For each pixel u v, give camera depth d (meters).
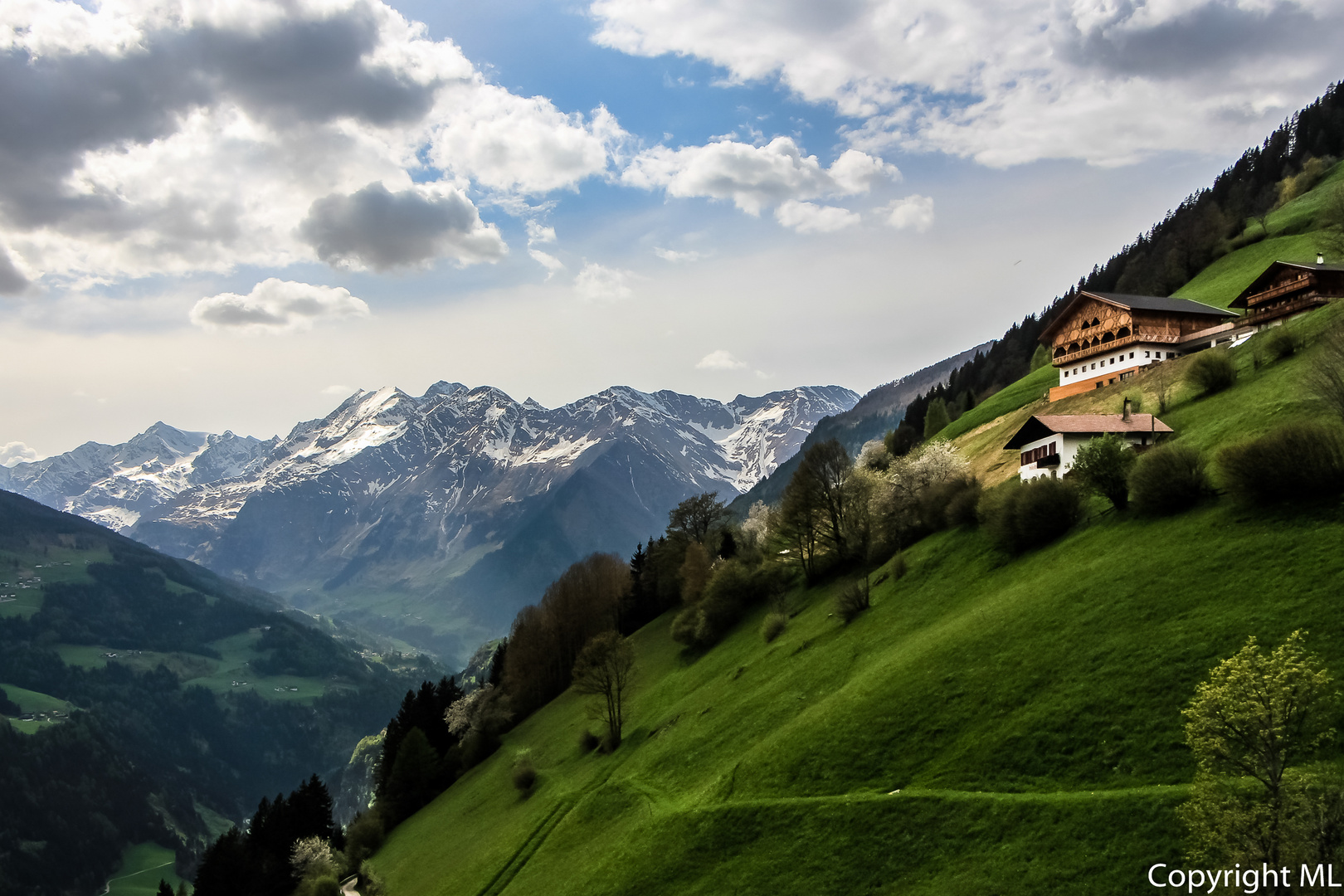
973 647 69.38
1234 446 66.62
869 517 124.38
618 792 90.19
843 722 70.06
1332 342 73.25
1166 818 44.38
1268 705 37.91
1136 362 132.75
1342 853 35.66
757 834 62.53
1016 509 88.56
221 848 137.38
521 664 170.00
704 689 111.94
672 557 178.38
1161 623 58.19
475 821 118.62
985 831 50.81
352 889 125.88
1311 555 55.81
